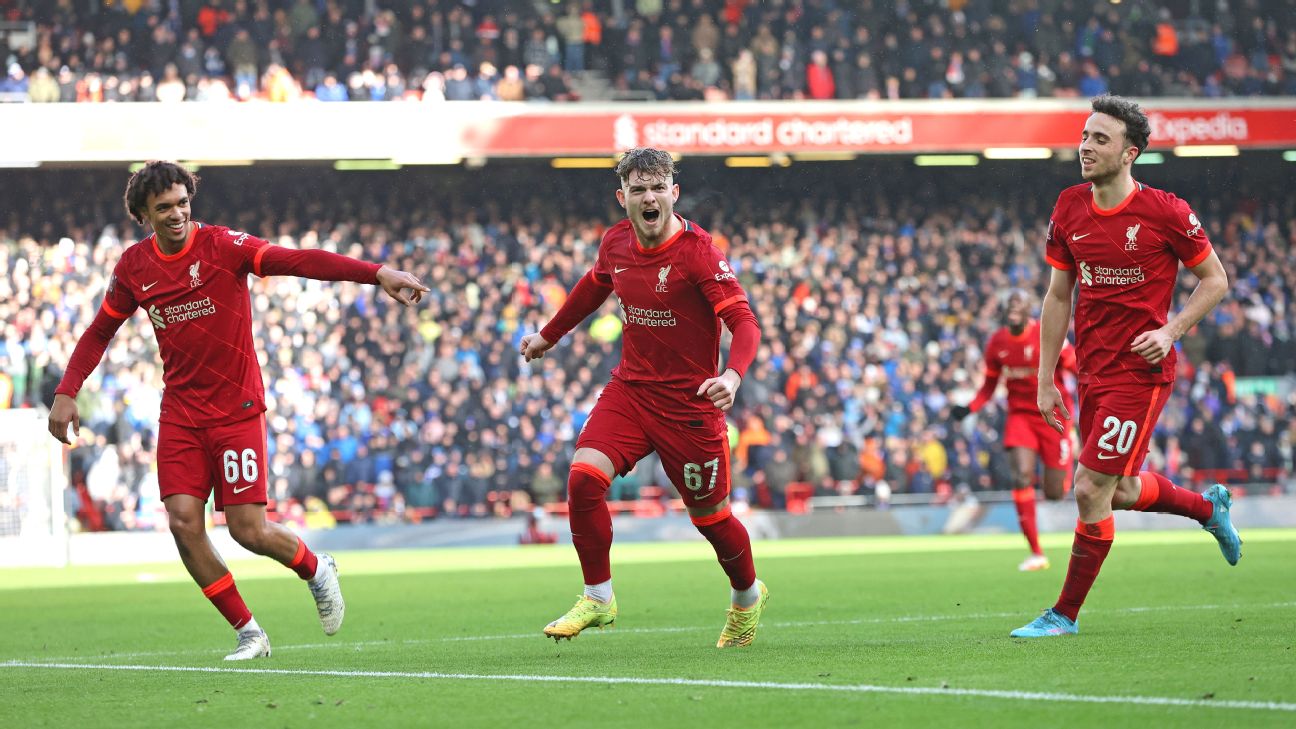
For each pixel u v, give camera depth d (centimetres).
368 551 2361
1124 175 686
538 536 2477
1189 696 488
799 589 1223
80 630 1009
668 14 3044
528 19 3011
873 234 3152
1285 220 3256
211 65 2872
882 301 3012
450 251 3003
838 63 2919
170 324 700
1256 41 3089
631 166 678
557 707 512
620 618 977
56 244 2934
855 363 2856
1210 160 3266
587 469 689
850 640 751
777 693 530
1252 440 2728
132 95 2750
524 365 2783
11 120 2622
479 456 2553
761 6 3044
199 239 702
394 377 2752
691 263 680
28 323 2722
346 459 2531
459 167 3116
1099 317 695
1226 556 775
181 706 547
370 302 2822
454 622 992
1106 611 895
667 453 698
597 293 729
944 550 1920
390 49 2939
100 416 2531
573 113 2758
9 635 978
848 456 2598
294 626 984
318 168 3073
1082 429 723
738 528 719
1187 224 677
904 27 3014
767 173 3219
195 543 715
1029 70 2981
